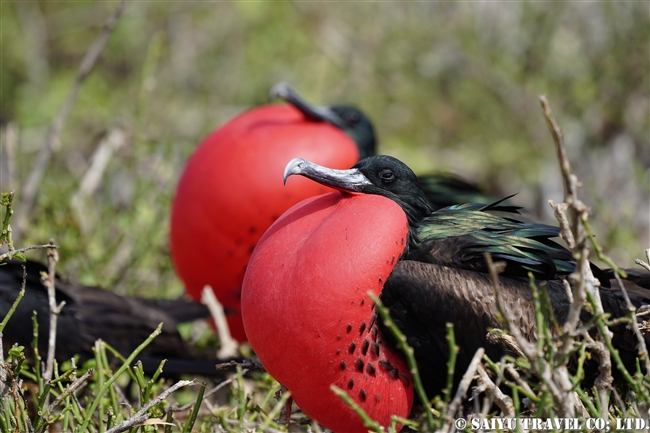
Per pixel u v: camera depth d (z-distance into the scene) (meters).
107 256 10.97
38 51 16.36
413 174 7.16
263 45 16.19
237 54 16.27
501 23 15.21
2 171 13.13
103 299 9.44
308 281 5.93
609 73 13.86
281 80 15.88
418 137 15.35
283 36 16.27
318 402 6.20
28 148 14.55
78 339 9.09
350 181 6.83
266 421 5.79
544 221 13.84
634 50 13.77
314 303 5.91
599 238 11.71
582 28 14.38
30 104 15.44
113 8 16.66
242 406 5.96
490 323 6.68
